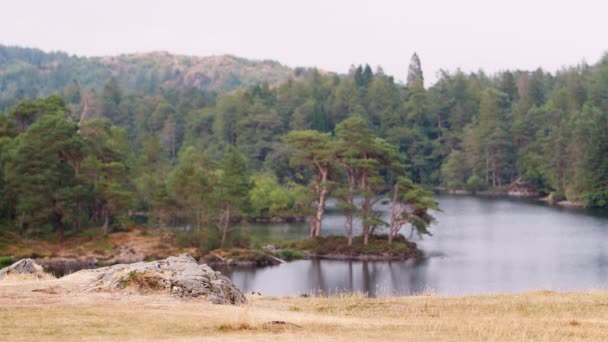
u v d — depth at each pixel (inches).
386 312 1074.7
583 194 5748.0
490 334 820.6
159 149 5930.1
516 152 7603.4
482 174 7524.6
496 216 5064.0
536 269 2970.0
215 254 3469.5
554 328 888.3
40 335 724.0
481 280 2768.2
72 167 3973.9
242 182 3668.8
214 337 746.8
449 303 1161.4
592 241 3772.1
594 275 2792.8
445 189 7677.2
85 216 3850.9
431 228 4456.2
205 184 3607.3
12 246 3422.7
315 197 4148.6
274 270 3211.1
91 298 965.8
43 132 3690.9
